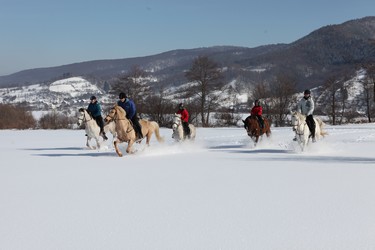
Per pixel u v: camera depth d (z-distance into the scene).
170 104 53.91
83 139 27.67
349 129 37.62
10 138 29.48
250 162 12.87
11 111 54.03
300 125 16.06
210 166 11.98
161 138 17.86
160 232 5.66
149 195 7.96
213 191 8.27
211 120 58.56
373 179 9.52
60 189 8.67
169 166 12.11
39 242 5.32
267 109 60.00
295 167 11.62
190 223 6.06
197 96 56.12
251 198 7.60
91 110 19.11
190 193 8.09
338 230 5.65
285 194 7.91
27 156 15.85
